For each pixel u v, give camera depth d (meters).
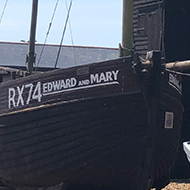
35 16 12.09
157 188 9.81
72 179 8.73
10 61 22.14
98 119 8.30
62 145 8.58
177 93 8.94
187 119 14.00
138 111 8.20
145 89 8.15
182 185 12.40
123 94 8.15
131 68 8.05
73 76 8.52
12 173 9.45
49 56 23.11
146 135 8.26
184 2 14.02
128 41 12.47
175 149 9.27
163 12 13.77
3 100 9.67
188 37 14.00
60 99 8.62
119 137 8.28
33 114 8.87
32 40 12.10
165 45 13.70
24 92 9.19
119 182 8.73
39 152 8.84
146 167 8.37
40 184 9.23
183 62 8.14
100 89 8.30
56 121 8.61
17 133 9.12
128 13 12.54
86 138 8.40
